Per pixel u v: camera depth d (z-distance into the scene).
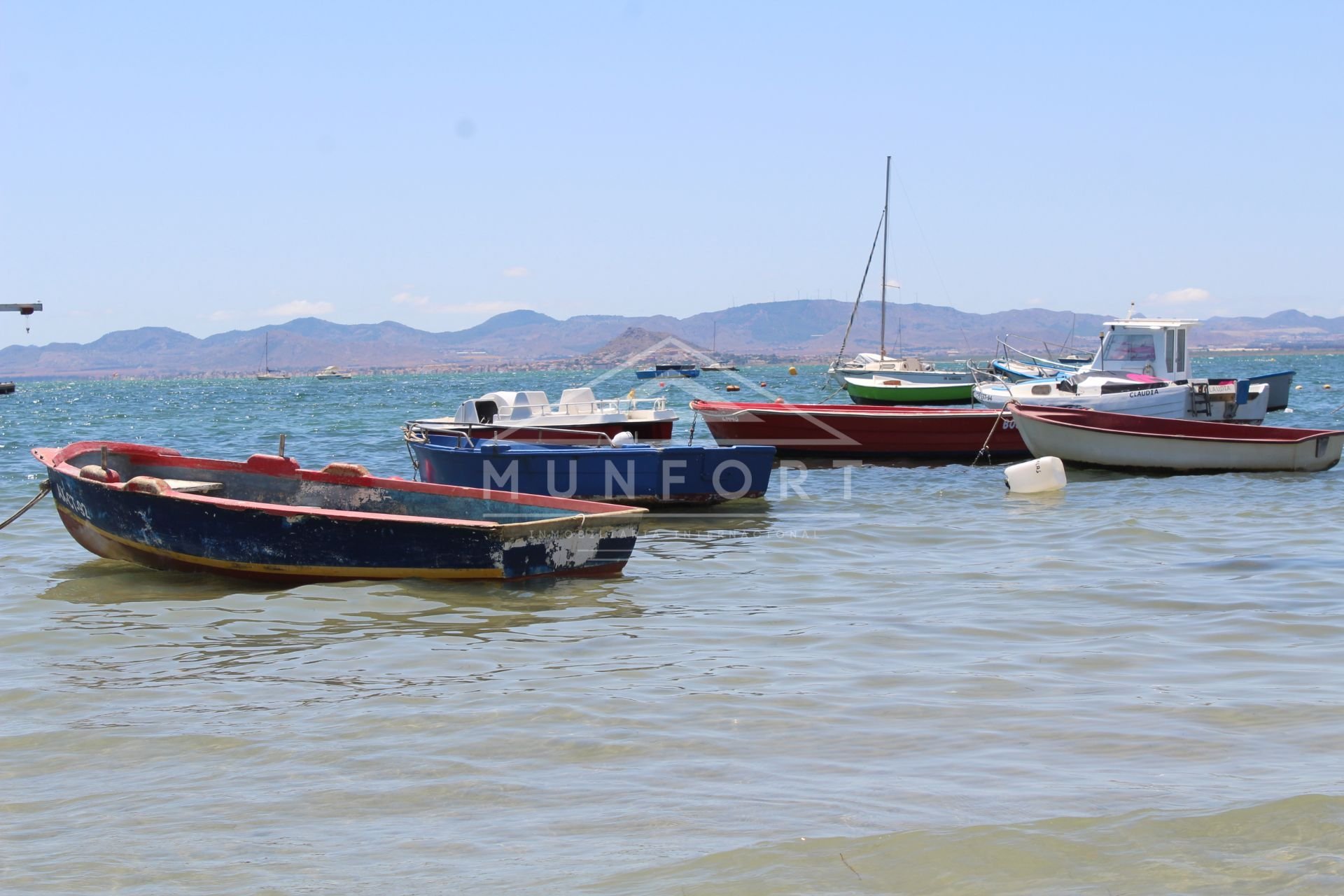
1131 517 17.22
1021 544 15.00
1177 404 28.31
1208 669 8.92
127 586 12.84
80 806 6.59
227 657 9.75
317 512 12.46
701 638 10.19
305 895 5.49
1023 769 6.86
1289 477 22.48
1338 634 9.93
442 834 6.14
